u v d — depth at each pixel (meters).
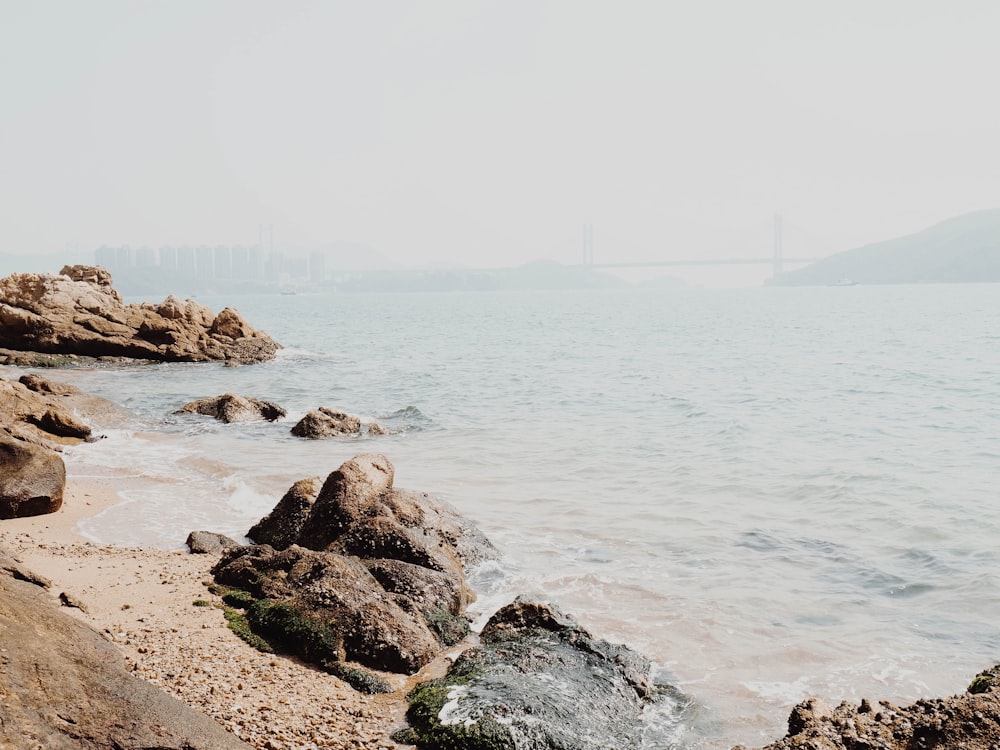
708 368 46.25
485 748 8.18
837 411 29.98
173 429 26.25
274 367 45.72
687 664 10.48
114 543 14.62
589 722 8.81
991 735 7.25
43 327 43.44
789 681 10.05
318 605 10.66
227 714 8.43
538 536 15.49
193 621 10.87
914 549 14.52
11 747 5.70
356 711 8.98
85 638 7.22
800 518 16.56
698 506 17.48
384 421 27.70
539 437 25.27
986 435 24.89
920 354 53.06
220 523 16.09
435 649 10.51
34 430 23.53
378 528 13.13
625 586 13.02
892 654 10.70
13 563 11.32
